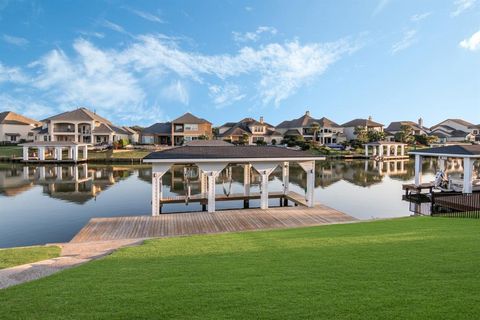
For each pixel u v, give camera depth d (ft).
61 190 83.35
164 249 26.71
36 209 60.54
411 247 23.93
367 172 126.52
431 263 19.67
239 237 31.91
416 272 18.02
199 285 16.81
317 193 80.43
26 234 44.34
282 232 34.30
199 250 26.12
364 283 16.46
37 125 252.42
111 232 38.99
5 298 15.70
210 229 40.81
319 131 256.52
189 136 225.15
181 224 42.91
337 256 22.11
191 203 65.67
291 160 52.95
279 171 130.41
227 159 49.65
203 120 228.43
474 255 21.38
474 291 15.03
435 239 26.61
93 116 220.43
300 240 28.73
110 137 214.07
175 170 133.18
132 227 41.24
